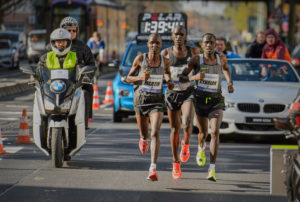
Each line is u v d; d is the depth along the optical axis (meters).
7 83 52.75
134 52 34.22
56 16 80.75
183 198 16.12
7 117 34.12
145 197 16.17
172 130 18.86
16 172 19.22
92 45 52.81
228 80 19.27
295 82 28.33
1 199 15.80
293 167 11.95
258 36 37.09
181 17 40.19
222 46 33.69
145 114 18.34
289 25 86.44
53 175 18.80
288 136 12.28
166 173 19.45
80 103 19.89
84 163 20.89
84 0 81.94
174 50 18.95
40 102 19.42
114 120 32.88
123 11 109.31
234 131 25.80
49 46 21.55
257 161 21.83
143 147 19.83
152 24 40.56
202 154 19.39
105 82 66.25
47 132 19.92
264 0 139.38
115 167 20.25
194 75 18.12
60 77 19.55
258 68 29.08
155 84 18.11
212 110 18.52
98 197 16.09
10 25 167.88
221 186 17.67
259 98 25.84
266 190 17.17
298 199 11.67
